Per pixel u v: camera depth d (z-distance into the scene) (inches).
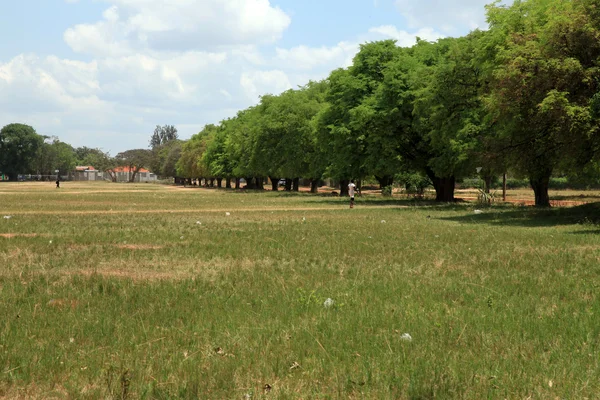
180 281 431.2
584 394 207.0
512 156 1215.6
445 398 202.7
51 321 306.5
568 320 306.8
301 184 5147.6
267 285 417.4
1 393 209.6
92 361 240.8
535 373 226.8
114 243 701.3
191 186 5620.1
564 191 3257.9
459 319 308.7
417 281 433.4
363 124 1846.7
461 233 820.0
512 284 420.5
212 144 4753.9
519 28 1242.0
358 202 1915.6
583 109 912.3
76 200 2017.7
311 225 971.9
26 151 6860.2
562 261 538.9
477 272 480.4
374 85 1953.7
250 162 3267.7
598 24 966.4
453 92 1512.1
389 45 2048.5
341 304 341.7
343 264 527.8
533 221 1047.6
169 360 241.0
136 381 217.8
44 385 217.0
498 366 233.1
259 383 218.8
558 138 991.0
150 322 306.0
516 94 1013.8
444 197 1891.0
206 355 249.0
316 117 2405.3
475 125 1456.7
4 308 338.6
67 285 413.4
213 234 809.5
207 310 331.6
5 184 5285.4
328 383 217.9
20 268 503.5
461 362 239.1
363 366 233.1
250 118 3863.2
